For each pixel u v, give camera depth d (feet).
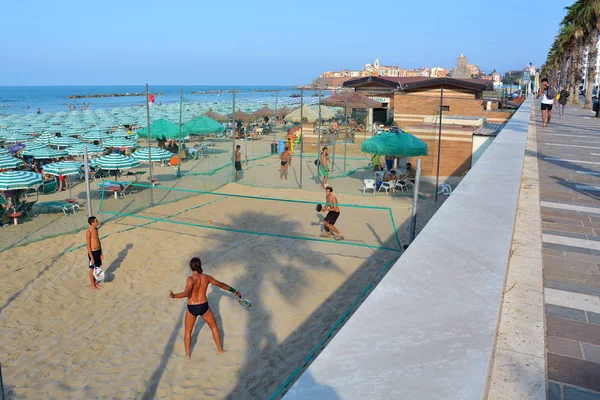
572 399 7.89
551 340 9.77
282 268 34.22
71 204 49.83
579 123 60.13
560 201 21.13
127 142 88.48
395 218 45.73
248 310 28.40
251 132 128.67
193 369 22.81
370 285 31.09
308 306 28.63
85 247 39.06
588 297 11.77
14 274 33.40
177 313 28.45
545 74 327.26
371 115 102.53
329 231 40.96
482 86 83.41
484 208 15.20
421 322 7.75
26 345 24.76
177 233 42.06
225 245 39.09
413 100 86.53
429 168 65.87
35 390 21.06
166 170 77.00
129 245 39.14
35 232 42.80
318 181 65.67
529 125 56.18
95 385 21.50
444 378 6.10
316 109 95.61
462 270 10.03
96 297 30.50
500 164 24.08
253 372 22.45
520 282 12.62
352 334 7.37
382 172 64.44
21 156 84.28
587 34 124.88
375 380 6.08
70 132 119.55
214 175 70.08
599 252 14.85
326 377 6.18
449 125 69.41
